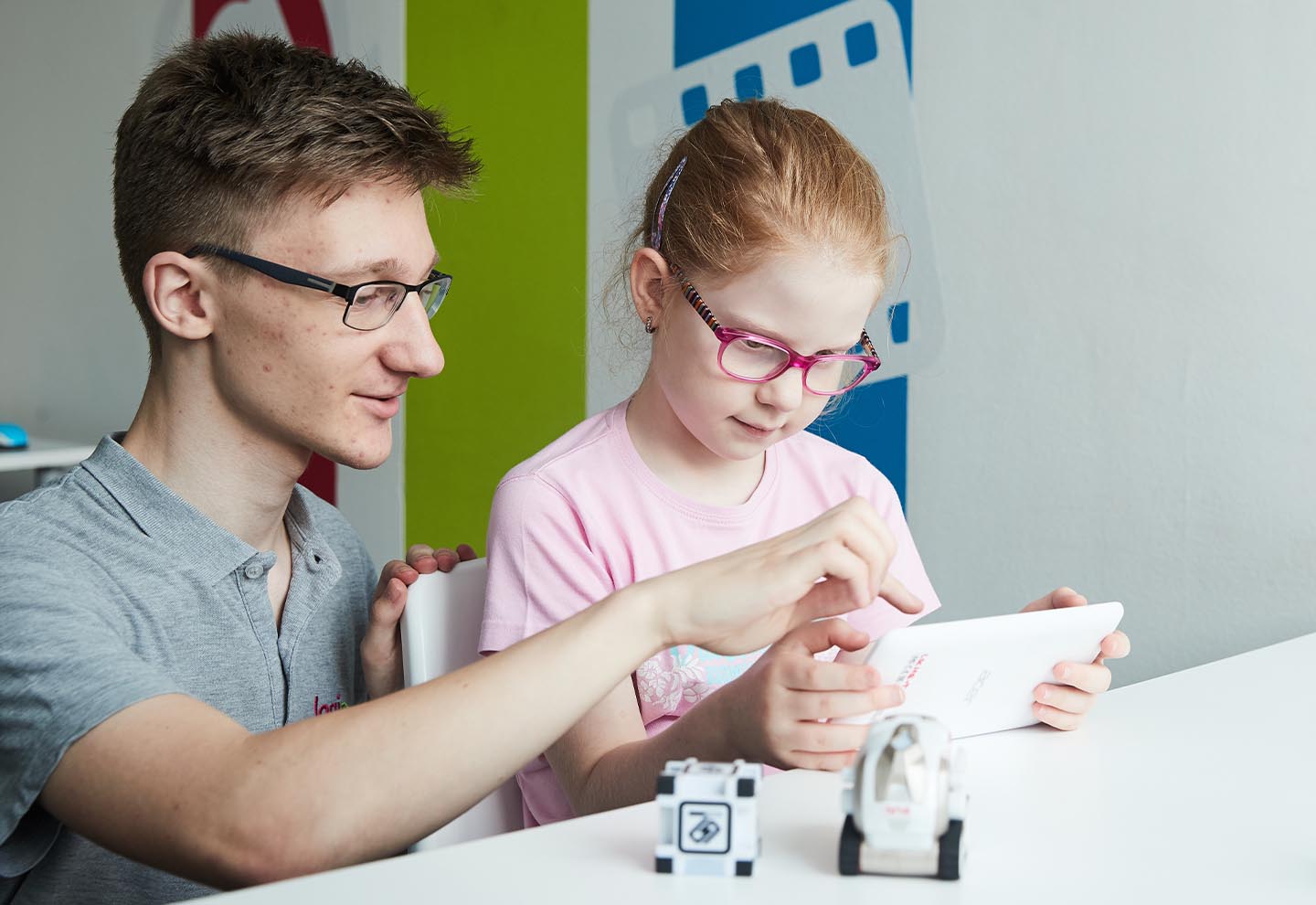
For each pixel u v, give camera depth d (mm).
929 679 838
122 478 966
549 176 2279
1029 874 637
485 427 2414
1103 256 1743
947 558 1920
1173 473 1711
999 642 838
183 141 928
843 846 629
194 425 981
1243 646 1672
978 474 1877
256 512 1020
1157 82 1681
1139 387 1728
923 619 1947
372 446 989
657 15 2125
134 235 974
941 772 629
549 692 732
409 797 701
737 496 1204
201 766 706
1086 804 743
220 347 956
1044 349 1805
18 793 761
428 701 723
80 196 2988
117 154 998
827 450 1294
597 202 2219
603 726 1024
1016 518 1848
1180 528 1710
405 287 963
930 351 1908
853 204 1061
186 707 751
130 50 2871
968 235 1858
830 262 1022
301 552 1089
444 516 2496
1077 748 852
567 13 2230
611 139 2199
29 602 819
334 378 947
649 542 1152
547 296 2299
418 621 1091
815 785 775
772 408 1054
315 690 1093
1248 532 1658
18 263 3127
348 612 1162
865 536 773
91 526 946
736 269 1031
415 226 977
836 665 817
